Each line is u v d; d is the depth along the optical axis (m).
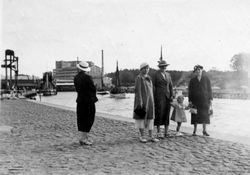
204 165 7.08
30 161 7.61
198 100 11.02
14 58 62.44
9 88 62.16
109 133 12.13
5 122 16.53
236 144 9.48
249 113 41.78
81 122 9.77
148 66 10.11
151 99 10.14
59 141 10.56
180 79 85.88
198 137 10.85
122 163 7.35
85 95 9.71
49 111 24.70
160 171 6.62
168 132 12.05
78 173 6.51
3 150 8.99
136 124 10.14
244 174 6.35
